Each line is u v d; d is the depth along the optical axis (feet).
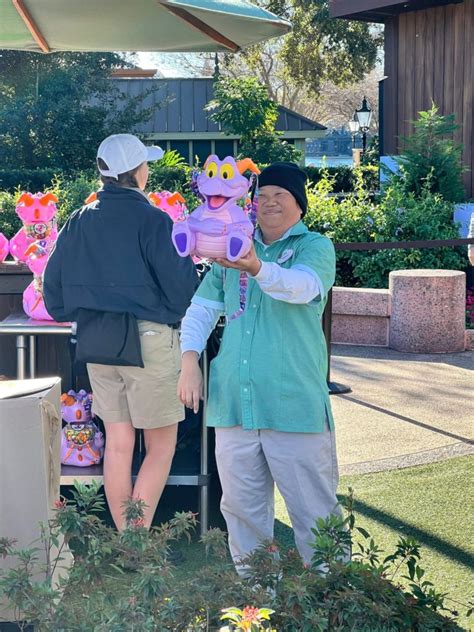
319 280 9.96
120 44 17.28
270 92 153.99
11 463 10.46
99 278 12.48
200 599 7.59
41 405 10.51
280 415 10.27
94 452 14.62
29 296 14.97
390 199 37.70
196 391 10.62
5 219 47.88
